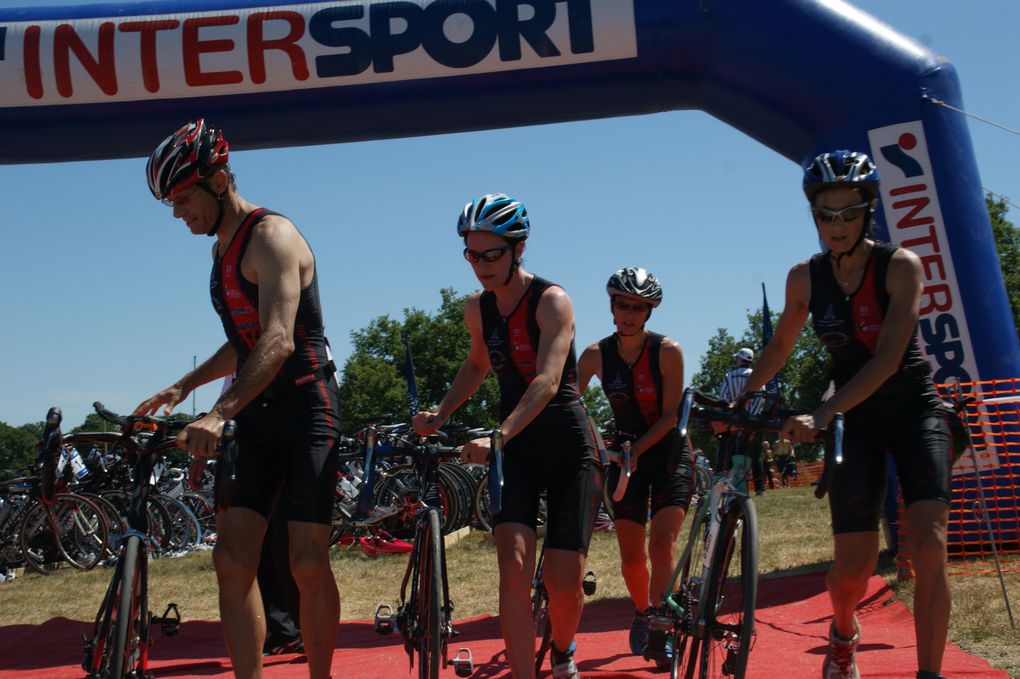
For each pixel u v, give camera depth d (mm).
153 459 3068
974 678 3455
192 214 3041
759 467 3225
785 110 6566
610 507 10180
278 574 4852
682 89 6816
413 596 3383
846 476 3084
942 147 6246
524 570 3039
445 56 6633
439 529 3268
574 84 6715
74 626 6117
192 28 6676
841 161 3029
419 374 38062
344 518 9523
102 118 6758
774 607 5547
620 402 4340
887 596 5312
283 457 3160
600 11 6531
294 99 6742
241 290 3074
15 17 6793
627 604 6164
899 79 6281
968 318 6215
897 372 3109
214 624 6141
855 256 3160
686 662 3199
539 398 3033
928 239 6246
